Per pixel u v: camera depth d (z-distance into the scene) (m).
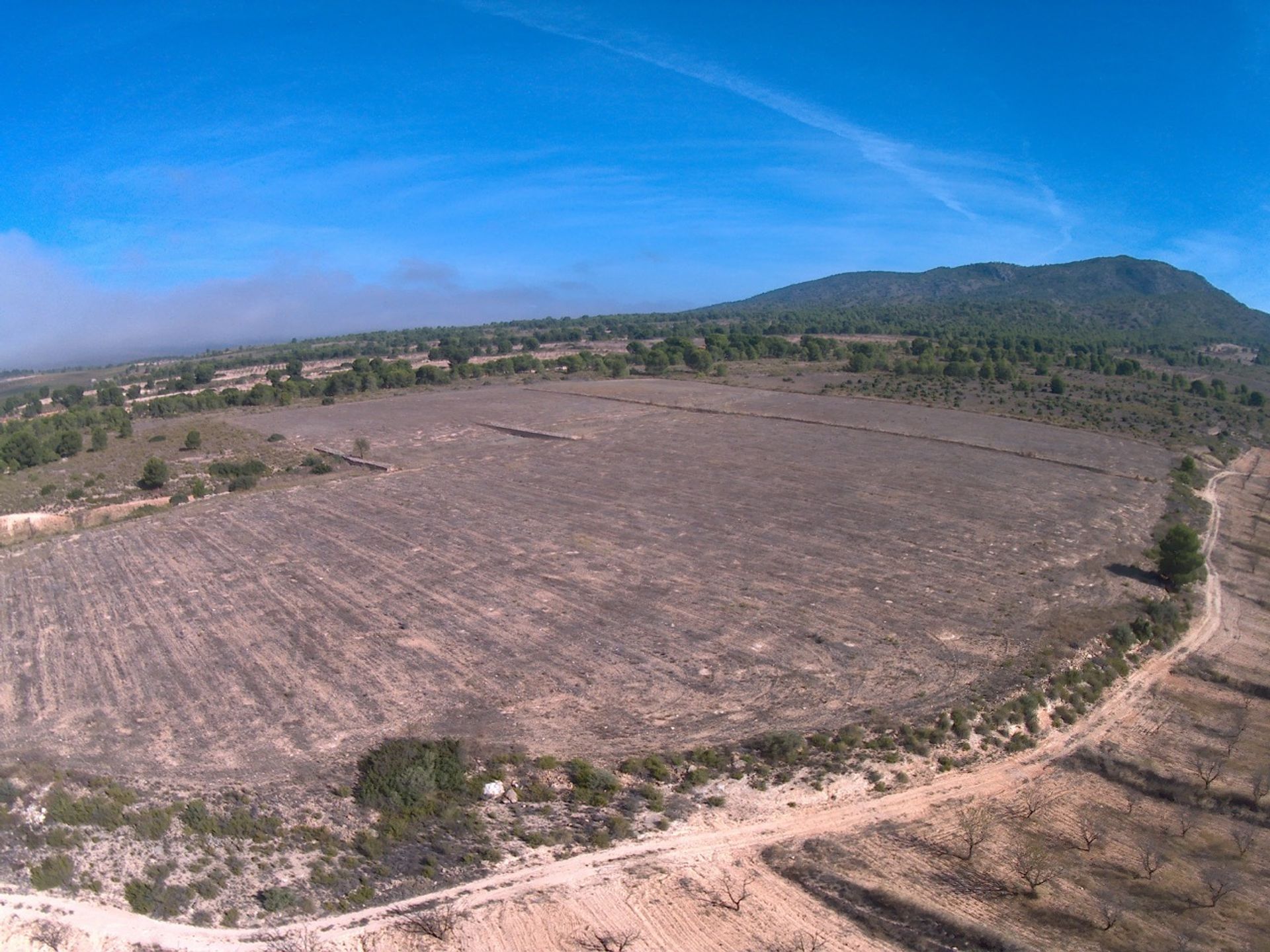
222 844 21.70
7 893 20.12
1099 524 50.47
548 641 32.88
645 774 24.55
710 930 19.56
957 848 22.42
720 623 34.59
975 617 35.47
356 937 19.16
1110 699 30.53
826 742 25.97
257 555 43.72
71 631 34.59
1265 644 36.53
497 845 22.05
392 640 33.09
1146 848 22.78
